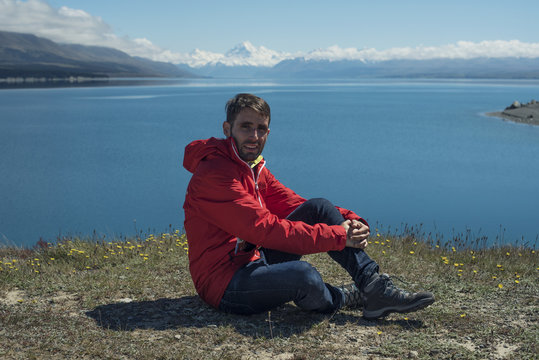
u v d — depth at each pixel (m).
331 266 5.75
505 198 32.34
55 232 25.86
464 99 178.75
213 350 3.37
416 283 5.17
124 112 123.06
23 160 54.28
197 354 3.29
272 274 3.65
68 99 185.12
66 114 117.75
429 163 49.22
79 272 5.57
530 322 3.98
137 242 7.79
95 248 7.08
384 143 65.81
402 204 30.70
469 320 4.00
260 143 3.70
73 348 3.35
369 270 3.83
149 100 182.38
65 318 3.92
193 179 3.68
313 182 39.94
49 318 3.91
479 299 4.62
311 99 194.50
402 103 161.50
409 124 91.38
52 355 3.25
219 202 3.54
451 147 59.94
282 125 91.56
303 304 3.84
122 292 4.69
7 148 63.28
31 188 39.53
